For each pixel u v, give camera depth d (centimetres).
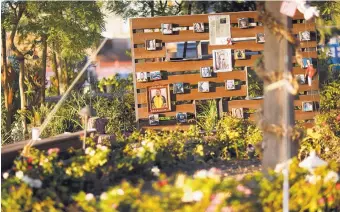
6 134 1319
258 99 1229
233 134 953
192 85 1220
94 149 829
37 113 1346
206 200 574
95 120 1047
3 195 626
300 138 672
